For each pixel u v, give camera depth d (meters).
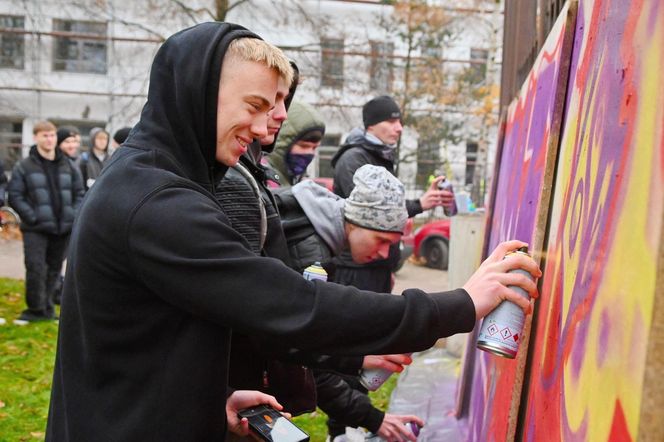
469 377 3.17
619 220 1.01
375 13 19.70
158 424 1.21
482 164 16.42
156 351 1.23
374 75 19.58
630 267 0.92
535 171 1.98
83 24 21.38
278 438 1.42
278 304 1.17
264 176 1.94
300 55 19.05
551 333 1.42
